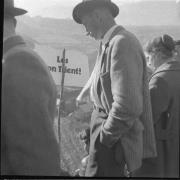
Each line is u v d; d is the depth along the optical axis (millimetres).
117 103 2355
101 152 2418
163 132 2500
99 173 2416
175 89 2510
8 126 2098
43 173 2119
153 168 2484
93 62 2473
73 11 2484
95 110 2441
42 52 2402
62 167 2371
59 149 2312
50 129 2119
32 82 2117
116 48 2402
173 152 2520
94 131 2428
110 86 2396
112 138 2395
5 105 2096
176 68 2525
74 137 2412
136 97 2361
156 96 2475
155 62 2531
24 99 2100
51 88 2162
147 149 2451
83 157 2418
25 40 2365
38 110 2100
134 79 2381
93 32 2482
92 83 2449
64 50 2447
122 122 2363
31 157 2104
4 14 2273
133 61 2404
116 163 2430
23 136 2094
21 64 2127
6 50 2162
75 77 2449
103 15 2482
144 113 2457
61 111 2412
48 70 2188
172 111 2514
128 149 2406
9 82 2105
